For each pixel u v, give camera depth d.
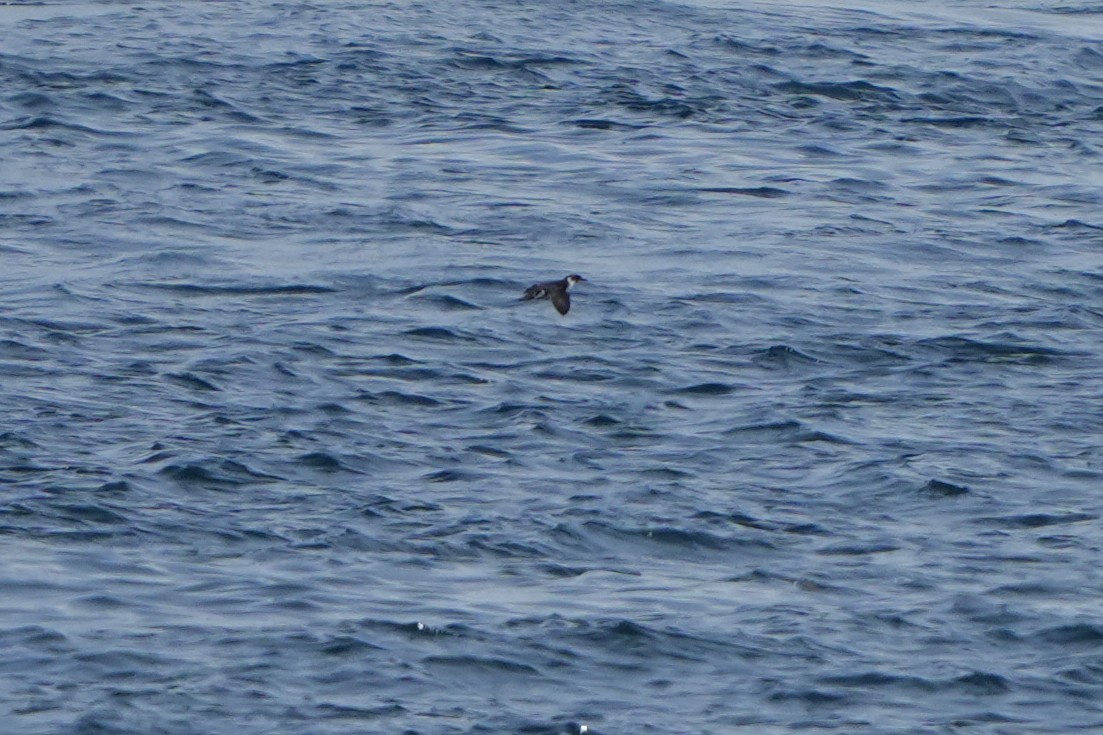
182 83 149.38
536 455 76.00
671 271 104.50
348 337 91.81
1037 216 119.75
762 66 162.25
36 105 141.00
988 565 65.62
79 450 74.69
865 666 57.50
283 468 73.62
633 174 127.06
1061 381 87.81
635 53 166.00
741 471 74.75
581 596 62.09
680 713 54.44
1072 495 72.88
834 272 105.38
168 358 87.88
